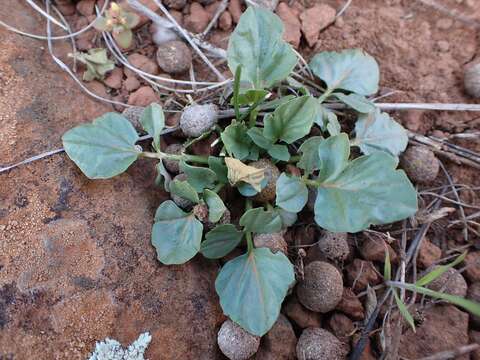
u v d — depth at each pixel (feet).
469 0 0.39
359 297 0.31
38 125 0.30
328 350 0.26
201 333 0.27
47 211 0.27
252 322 0.26
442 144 0.35
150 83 0.36
